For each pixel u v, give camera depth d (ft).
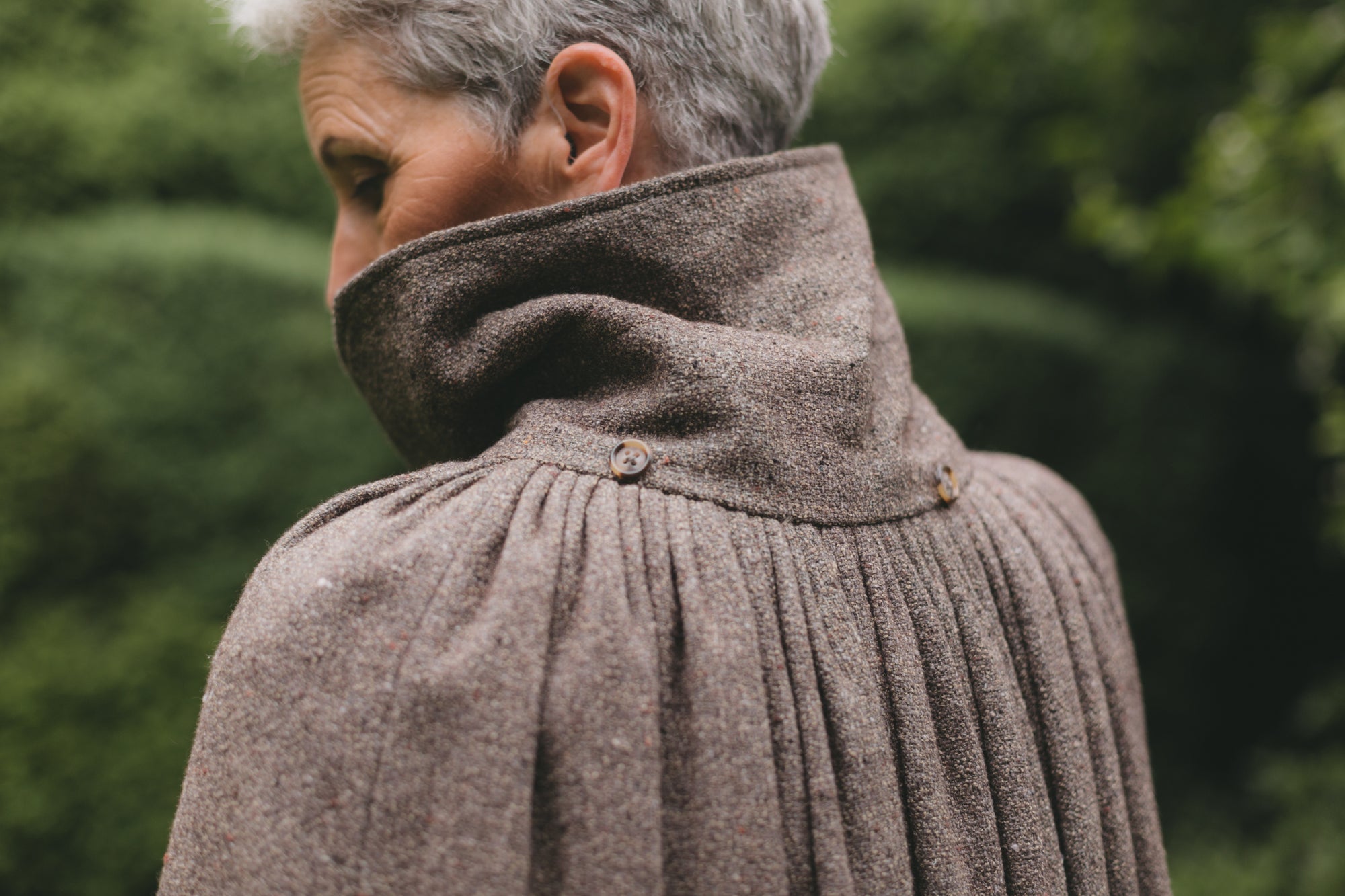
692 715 1.72
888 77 14.34
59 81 11.50
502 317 2.00
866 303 2.15
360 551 1.76
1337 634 13.33
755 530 1.87
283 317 11.05
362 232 2.51
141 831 9.14
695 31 2.27
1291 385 13.17
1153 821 2.42
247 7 2.34
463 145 2.21
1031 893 1.97
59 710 9.24
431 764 1.62
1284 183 7.36
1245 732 13.29
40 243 10.77
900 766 1.90
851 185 2.48
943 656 1.99
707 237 2.06
